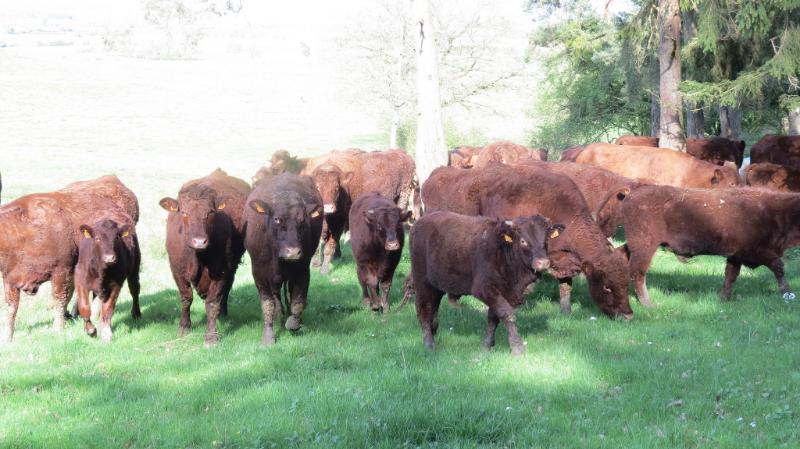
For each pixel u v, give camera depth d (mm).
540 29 39188
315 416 7043
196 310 12141
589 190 13438
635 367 8109
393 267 11359
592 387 7672
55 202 10805
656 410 6922
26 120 75625
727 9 22594
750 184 17812
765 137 23094
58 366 9125
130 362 9242
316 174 14695
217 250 10078
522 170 11430
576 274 10727
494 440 6504
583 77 39938
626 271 10273
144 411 7449
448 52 47250
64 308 11070
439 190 13023
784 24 22234
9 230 10398
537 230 8172
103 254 9594
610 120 40594
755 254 10992
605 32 35281
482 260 8562
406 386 7762
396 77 47500
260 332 10594
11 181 37062
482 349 9148
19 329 11375
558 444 6258
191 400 7684
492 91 48156
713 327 9711
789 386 7328
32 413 7438
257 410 7328
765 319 9930
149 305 12648
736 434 6246
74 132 69125
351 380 8078
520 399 7352
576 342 9258
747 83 22047
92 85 106562
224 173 12836
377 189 16797
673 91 23938
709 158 24812
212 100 99250
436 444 6387
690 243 11148
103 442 6664
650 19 25828
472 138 48969
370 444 6445
